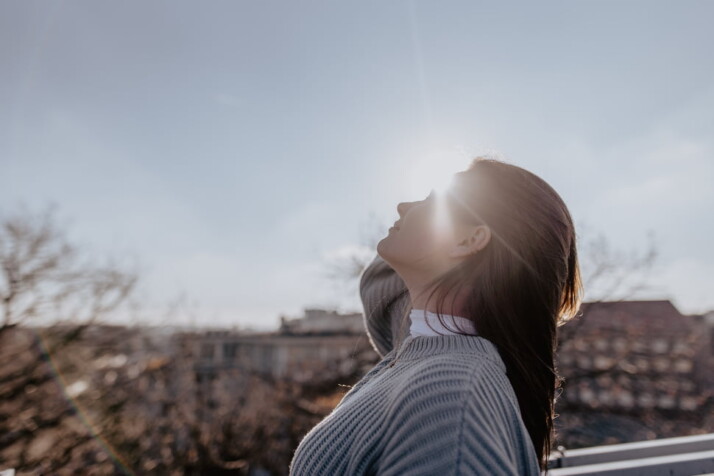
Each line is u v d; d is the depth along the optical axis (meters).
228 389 16.14
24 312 12.96
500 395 0.73
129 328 15.11
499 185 0.92
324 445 0.84
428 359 0.79
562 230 0.91
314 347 15.27
